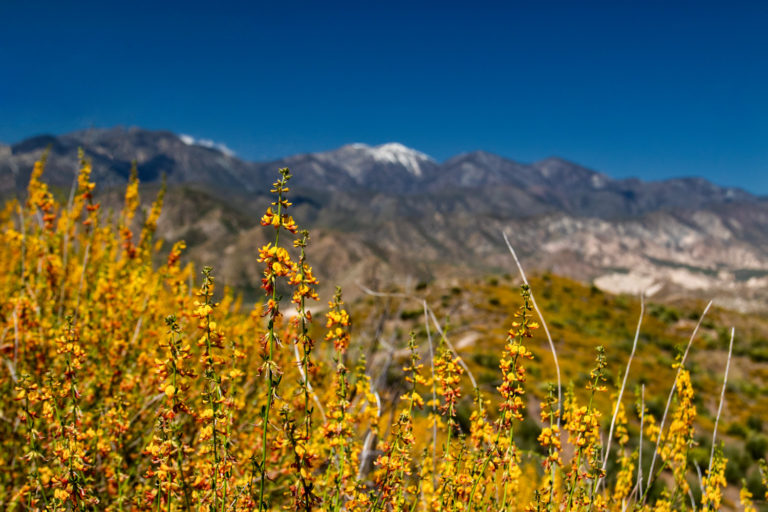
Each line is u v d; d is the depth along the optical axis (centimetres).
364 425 412
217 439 245
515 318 272
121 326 483
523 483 444
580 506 294
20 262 559
